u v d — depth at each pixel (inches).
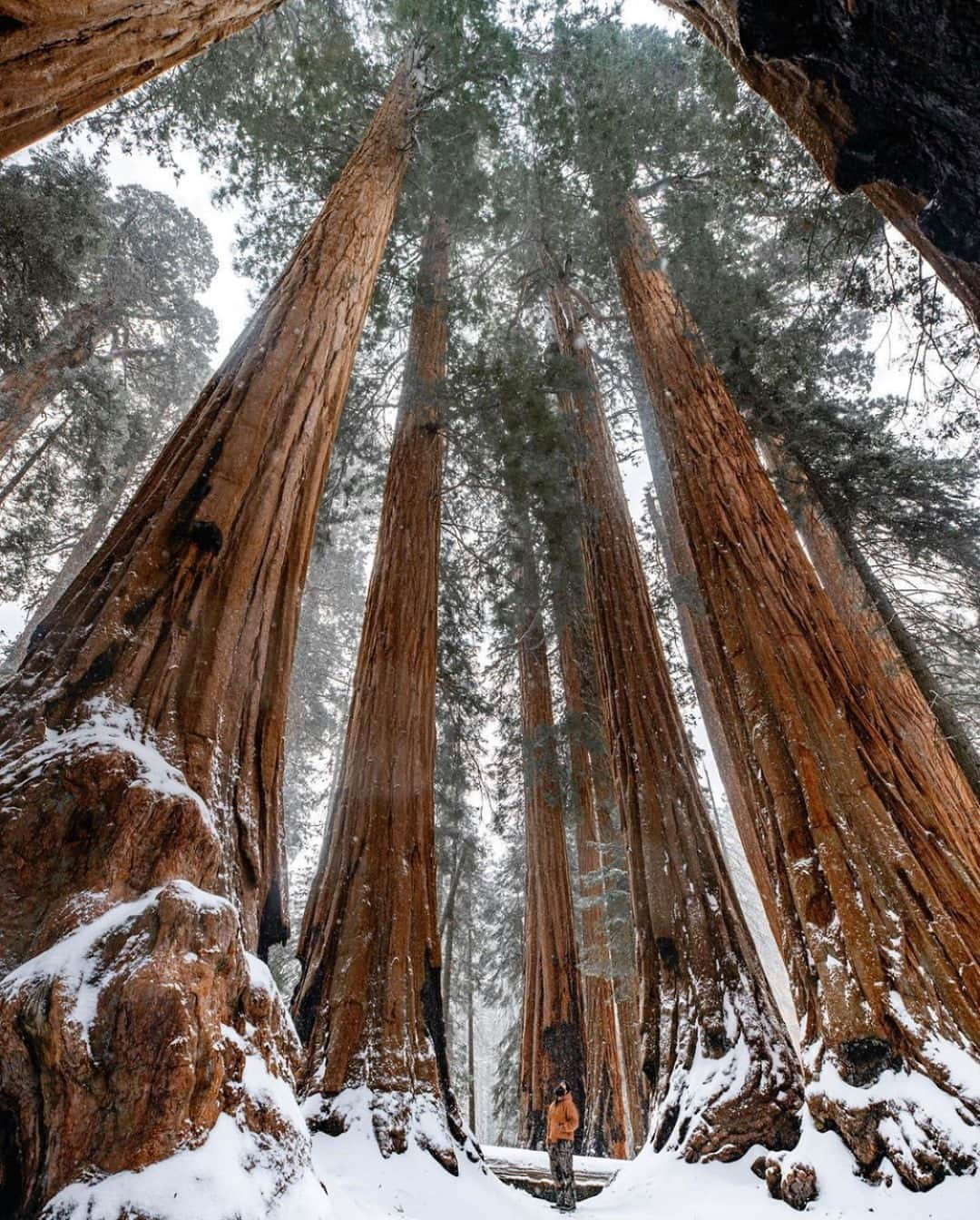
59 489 549.3
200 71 447.5
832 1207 141.8
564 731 481.1
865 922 173.9
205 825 103.2
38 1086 73.8
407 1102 192.7
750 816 223.1
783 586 240.4
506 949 707.4
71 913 85.2
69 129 466.6
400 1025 209.9
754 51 114.8
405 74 423.8
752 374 401.7
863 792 192.9
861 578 354.3
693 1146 197.3
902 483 351.6
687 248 442.6
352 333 219.3
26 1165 72.0
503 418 378.6
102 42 92.4
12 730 102.8
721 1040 221.0
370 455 513.7
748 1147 190.4
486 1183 192.4
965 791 290.0
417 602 330.0
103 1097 72.0
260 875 119.3
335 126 472.1
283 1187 81.0
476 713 498.6
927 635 360.2
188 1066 75.3
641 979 259.9
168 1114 72.5
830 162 124.7
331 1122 183.9
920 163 114.2
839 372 431.5
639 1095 453.1
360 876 243.3
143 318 721.0
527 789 502.9
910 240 149.0
